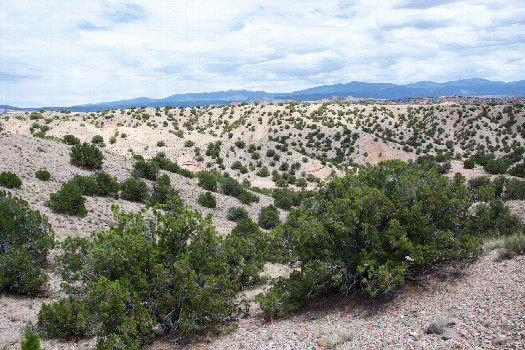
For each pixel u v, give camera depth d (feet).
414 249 21.76
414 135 319.88
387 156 263.70
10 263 29.01
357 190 25.17
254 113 341.21
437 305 18.45
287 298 23.93
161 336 22.70
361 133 288.51
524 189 80.69
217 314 22.02
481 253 24.67
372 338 16.11
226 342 19.93
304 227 24.66
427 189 23.72
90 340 22.84
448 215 23.84
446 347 13.53
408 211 22.76
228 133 293.43
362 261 21.79
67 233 45.88
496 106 345.72
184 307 21.67
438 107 372.38
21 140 88.53
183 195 93.35
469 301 17.84
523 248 24.40
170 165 120.78
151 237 23.77
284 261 25.67
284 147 222.48
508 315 14.98
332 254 23.86
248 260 37.83
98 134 204.95
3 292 29.32
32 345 12.50
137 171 95.35
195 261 23.13
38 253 33.42
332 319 20.52
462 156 271.28
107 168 94.07
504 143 284.20
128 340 18.92
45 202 56.03
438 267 23.57
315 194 30.19
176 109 371.15
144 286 21.15
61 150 94.63
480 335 13.83
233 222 85.66
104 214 61.05
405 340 15.10
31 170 73.00
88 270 22.81
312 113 356.18
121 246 21.72
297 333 18.97
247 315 26.27
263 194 141.18
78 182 71.00
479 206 25.66
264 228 87.15
